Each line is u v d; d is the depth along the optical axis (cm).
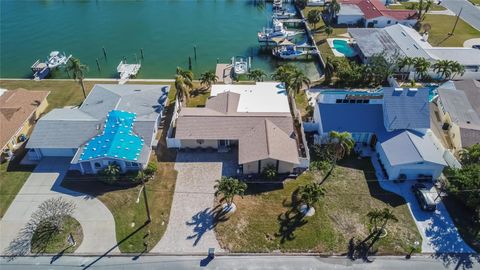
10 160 5681
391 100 5828
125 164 5397
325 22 10488
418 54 7956
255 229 4691
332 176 5438
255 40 9856
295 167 5534
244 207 4966
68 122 5819
